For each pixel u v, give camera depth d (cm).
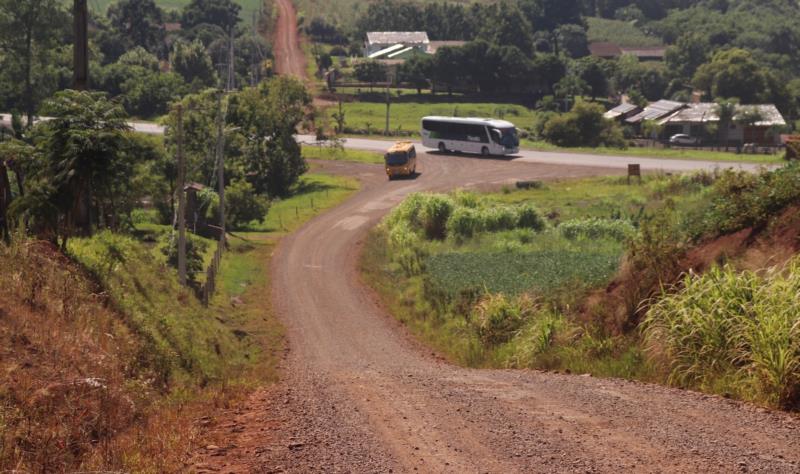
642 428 1759
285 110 15338
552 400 2139
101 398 1989
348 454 1606
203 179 13800
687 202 9100
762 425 1784
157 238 9312
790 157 12862
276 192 14462
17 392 1825
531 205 9756
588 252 7262
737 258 3256
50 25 17762
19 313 2459
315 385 2738
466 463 1523
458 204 10512
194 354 3644
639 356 2817
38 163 3653
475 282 6156
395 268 8344
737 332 2388
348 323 6216
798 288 2373
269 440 1744
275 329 5966
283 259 9212
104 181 3697
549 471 1453
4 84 18338
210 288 6819
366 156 16875
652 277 3425
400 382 2666
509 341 4119
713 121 19850
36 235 3609
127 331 3086
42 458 1545
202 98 14625
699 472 1425
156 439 1728
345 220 11456
